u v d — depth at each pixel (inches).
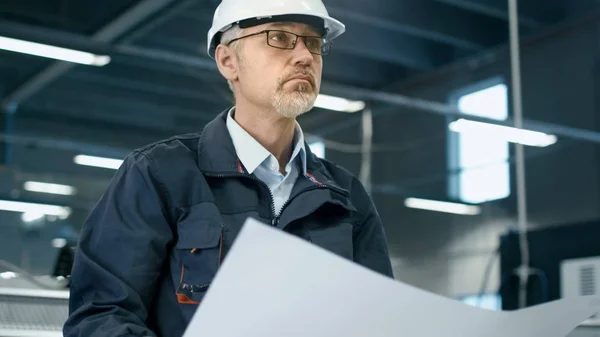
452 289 290.0
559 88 251.3
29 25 218.8
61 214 326.0
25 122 315.6
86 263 34.2
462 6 227.8
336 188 39.6
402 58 255.9
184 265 35.4
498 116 261.6
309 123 320.8
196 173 36.9
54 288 58.7
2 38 217.3
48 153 325.7
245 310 24.5
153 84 283.7
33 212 320.2
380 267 40.8
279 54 38.0
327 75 266.5
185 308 34.8
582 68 245.8
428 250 300.8
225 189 37.5
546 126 247.9
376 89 273.0
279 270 24.0
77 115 321.1
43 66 273.4
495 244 277.9
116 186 35.9
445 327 27.8
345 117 309.6
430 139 299.1
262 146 39.1
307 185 38.9
